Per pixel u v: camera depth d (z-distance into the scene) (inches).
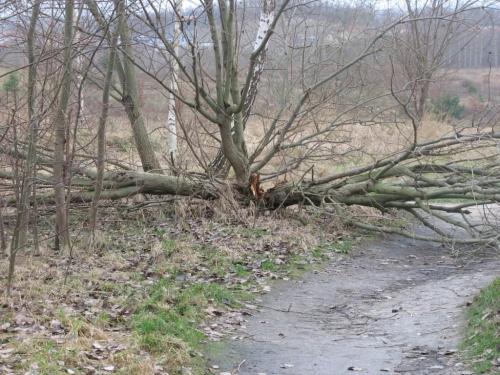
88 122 530.6
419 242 555.5
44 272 379.6
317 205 591.5
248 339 306.7
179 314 326.3
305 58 652.7
